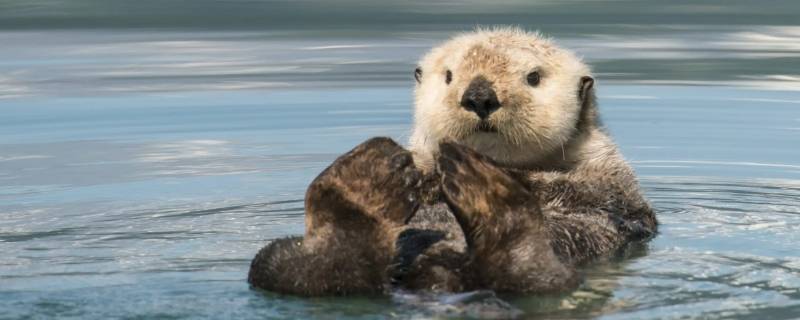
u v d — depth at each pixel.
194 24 34.53
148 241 15.17
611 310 11.60
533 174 14.72
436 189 14.32
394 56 29.33
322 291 11.45
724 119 23.48
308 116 23.83
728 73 27.39
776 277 13.03
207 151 21.30
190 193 18.34
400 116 23.66
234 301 11.55
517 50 14.89
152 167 20.11
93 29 33.41
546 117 14.59
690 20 34.78
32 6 37.44
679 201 17.89
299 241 11.95
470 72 14.53
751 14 35.84
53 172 19.70
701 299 12.08
